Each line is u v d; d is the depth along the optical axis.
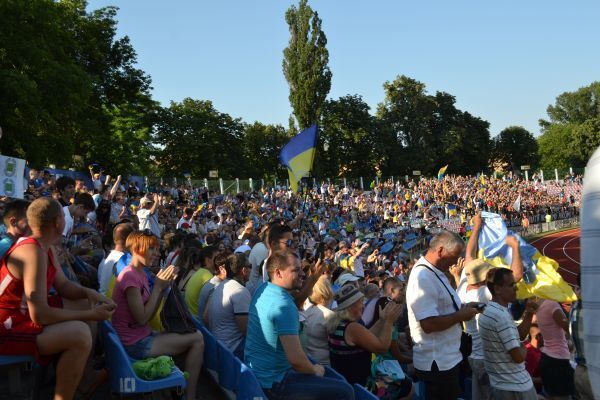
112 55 46.16
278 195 40.00
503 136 99.81
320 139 68.56
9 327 4.22
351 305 5.71
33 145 28.08
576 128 102.62
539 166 105.88
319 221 32.28
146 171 44.03
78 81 29.45
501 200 59.00
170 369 5.17
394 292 7.56
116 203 13.47
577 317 4.50
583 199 2.02
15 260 4.20
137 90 47.72
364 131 76.62
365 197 50.72
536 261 7.05
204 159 62.19
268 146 74.19
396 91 85.25
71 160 32.09
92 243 9.53
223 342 6.49
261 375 4.91
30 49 27.25
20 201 5.24
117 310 5.66
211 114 65.62
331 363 5.95
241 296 6.51
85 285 6.85
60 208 4.50
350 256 15.37
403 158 81.31
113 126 41.50
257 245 8.66
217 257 7.26
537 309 6.73
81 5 42.88
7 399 4.84
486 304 5.44
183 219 16.97
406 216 45.16
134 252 5.77
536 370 7.62
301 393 4.75
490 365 5.42
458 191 58.69
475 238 7.07
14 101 26.31
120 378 5.04
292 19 65.31
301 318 6.25
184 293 8.12
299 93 64.94
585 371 4.40
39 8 28.86
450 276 7.60
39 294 4.16
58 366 4.27
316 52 65.00
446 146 84.19
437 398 5.16
